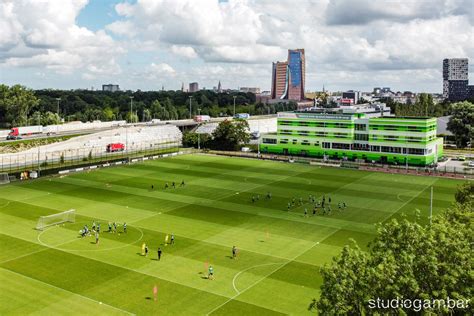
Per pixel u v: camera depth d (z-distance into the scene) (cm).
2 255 9256
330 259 9200
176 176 17562
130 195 14388
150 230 10944
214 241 10219
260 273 8488
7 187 15338
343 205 13200
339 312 4969
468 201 9238
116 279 8162
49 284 7938
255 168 19488
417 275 4947
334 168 19650
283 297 7531
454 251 5003
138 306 7175
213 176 17650
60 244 9906
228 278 8250
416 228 5459
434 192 15075
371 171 18962
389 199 14150
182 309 7094
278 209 12950
